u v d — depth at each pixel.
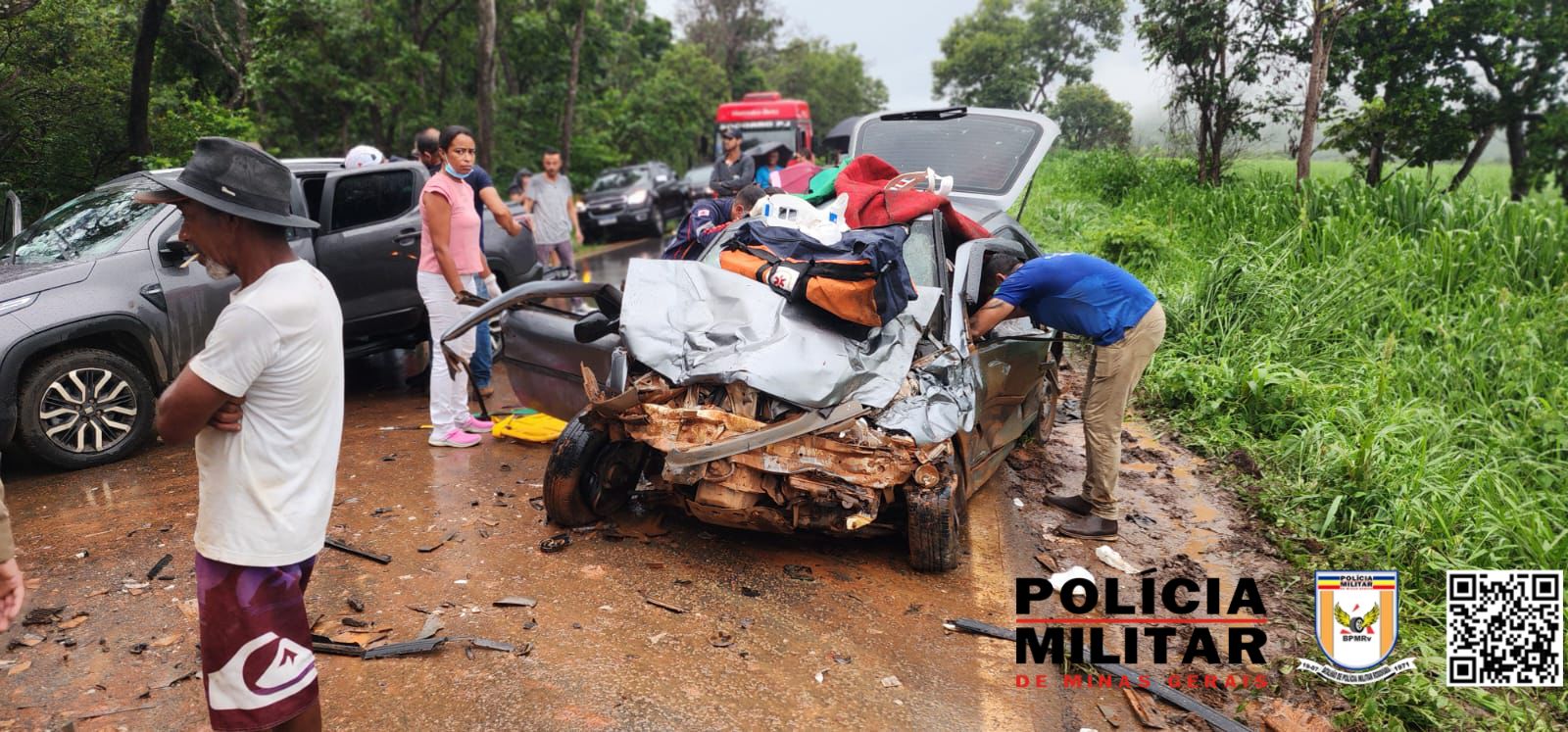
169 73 12.65
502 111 22.94
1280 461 5.76
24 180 7.96
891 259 3.83
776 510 3.87
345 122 16.52
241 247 2.12
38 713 2.83
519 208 7.78
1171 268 9.32
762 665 3.27
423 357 8.20
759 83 48.41
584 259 15.25
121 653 3.20
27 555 3.95
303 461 2.18
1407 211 8.80
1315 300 7.50
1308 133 10.61
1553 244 7.69
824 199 5.39
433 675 3.10
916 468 3.75
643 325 3.94
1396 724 3.19
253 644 2.17
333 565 3.91
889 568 4.13
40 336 4.81
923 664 3.37
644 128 28.61
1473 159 9.37
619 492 4.47
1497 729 3.33
